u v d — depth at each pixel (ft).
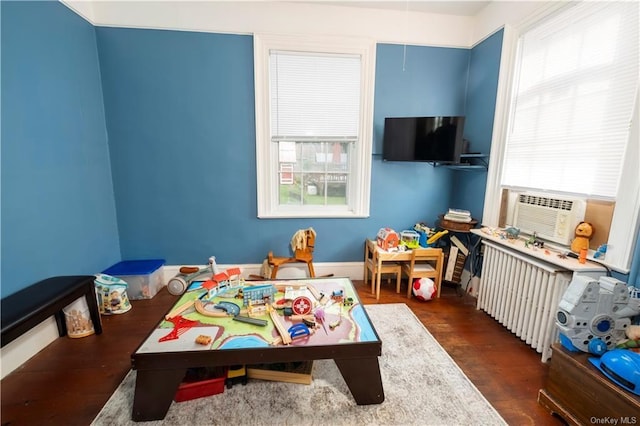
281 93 8.85
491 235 7.50
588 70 5.65
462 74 9.26
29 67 5.97
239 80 8.57
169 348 4.32
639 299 4.50
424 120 8.34
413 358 5.91
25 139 5.87
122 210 8.92
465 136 9.40
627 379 3.68
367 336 4.71
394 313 7.74
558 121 6.34
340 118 9.13
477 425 4.42
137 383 4.30
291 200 9.81
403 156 8.74
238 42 8.35
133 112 8.42
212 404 4.72
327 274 9.90
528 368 5.70
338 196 9.90
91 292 6.49
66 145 6.95
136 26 7.97
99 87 8.14
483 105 8.52
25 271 5.84
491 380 5.37
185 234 9.28
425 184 9.82
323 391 5.02
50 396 4.90
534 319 6.07
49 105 6.47
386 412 4.61
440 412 4.63
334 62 8.82
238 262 9.65
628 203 4.85
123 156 8.63
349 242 9.89
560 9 6.16
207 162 8.93
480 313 7.84
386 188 9.69
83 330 6.54
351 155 9.59
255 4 8.16
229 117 8.75
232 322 4.99
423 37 8.88
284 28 8.36
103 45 7.99
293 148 9.41
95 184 8.00
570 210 5.85
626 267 4.93
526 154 7.23
